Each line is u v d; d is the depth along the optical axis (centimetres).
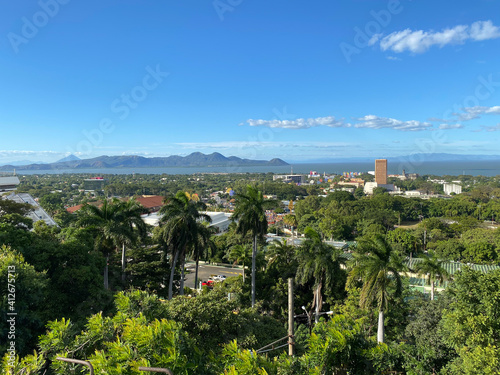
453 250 5853
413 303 2695
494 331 1354
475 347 1352
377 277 2192
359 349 1273
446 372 1554
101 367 863
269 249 3588
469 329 1413
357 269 2272
